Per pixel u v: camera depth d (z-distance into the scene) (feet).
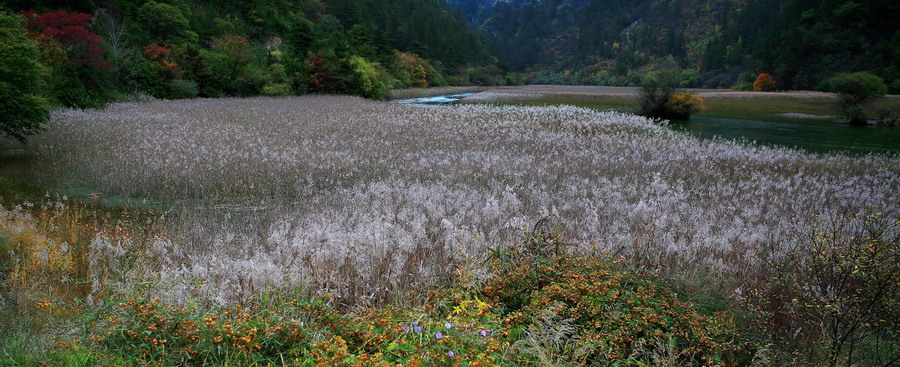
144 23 143.43
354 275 18.61
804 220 28.78
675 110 113.09
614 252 20.74
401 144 56.90
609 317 14.33
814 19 252.42
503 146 56.54
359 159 45.98
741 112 129.29
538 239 20.35
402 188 34.91
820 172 47.60
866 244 14.92
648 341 13.78
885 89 162.61
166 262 21.02
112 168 40.04
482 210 27.50
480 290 17.24
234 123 71.67
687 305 15.37
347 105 113.39
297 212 30.22
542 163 46.26
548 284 16.87
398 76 244.22
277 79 151.02
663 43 517.14
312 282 17.49
